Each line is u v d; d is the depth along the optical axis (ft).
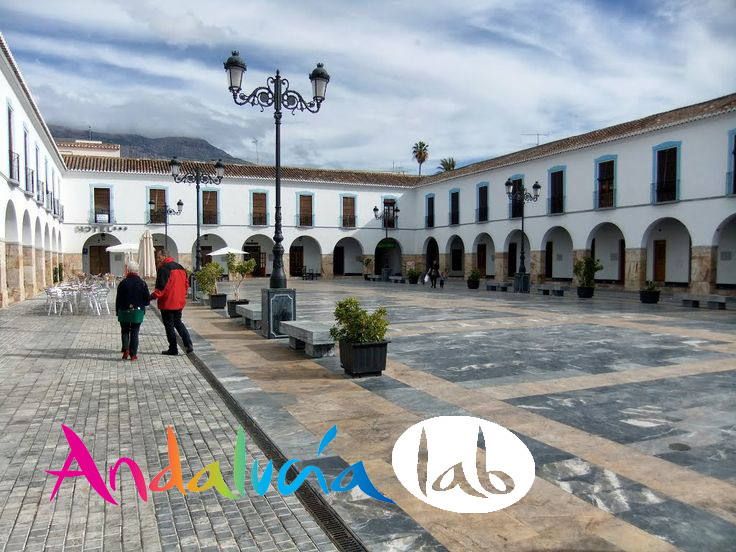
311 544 9.96
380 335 22.67
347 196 126.62
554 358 26.66
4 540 10.06
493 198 104.42
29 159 64.18
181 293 28.25
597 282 91.76
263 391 20.33
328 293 75.41
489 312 48.26
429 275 97.86
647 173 74.74
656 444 14.82
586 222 84.64
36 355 28.27
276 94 31.78
